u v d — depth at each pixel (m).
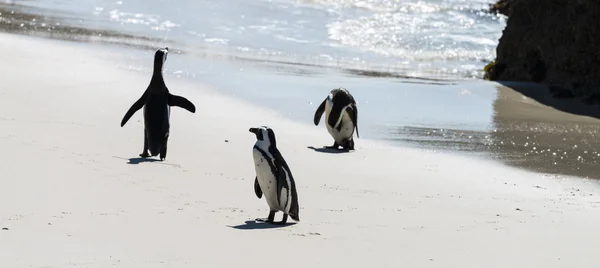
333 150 45.06
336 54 86.44
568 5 74.69
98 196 28.73
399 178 38.72
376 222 28.62
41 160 33.41
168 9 101.44
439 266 22.92
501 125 56.34
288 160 41.25
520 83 73.88
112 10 98.25
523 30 78.88
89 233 23.69
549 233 28.34
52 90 53.12
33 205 26.58
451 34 104.12
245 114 53.22
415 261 23.27
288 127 51.00
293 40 91.56
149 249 22.47
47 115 45.44
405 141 49.34
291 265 21.94
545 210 33.19
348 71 75.12
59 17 90.81
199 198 30.34
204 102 55.72
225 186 33.00
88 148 37.84
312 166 40.19
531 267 23.47
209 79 64.25
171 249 22.62
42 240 22.50
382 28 103.94
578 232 28.75
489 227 28.92
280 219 28.48
